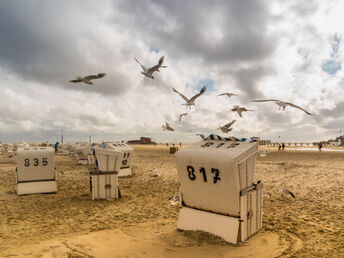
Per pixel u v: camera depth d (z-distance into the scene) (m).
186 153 5.90
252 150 5.59
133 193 11.34
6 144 49.78
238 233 5.30
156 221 7.21
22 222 7.30
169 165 23.88
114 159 10.34
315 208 8.33
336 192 10.91
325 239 5.54
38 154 11.55
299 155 36.91
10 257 4.48
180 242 5.39
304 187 12.17
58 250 4.84
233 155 5.18
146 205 9.13
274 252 4.81
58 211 8.49
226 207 5.46
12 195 11.22
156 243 5.38
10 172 19.70
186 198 6.16
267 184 13.17
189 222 5.98
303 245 5.18
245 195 5.41
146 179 15.40
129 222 7.17
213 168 5.39
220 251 4.89
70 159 33.41
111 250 4.99
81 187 13.11
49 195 11.15
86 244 5.27
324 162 25.53
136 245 5.28
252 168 5.73
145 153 45.34
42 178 11.66
